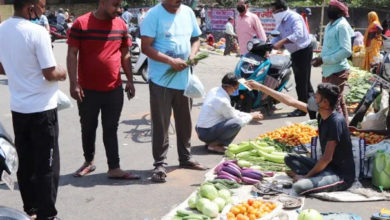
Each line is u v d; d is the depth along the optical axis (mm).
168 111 5473
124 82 12180
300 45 8328
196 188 5270
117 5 5078
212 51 21344
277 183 5270
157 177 5426
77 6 36375
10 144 3359
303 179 4957
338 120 4961
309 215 4047
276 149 6230
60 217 4570
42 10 4090
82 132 5555
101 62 5180
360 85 10219
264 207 4414
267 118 8695
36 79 4031
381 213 4410
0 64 4234
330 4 7258
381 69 6316
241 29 9883
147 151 6676
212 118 6414
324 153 5012
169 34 5371
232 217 4277
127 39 5492
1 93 10688
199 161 6180
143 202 4902
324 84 5012
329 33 7289
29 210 4473
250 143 6148
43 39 3947
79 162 6207
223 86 6484
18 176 4336
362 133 6367
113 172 5547
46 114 4086
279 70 8727
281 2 8422
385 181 5062
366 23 31578
